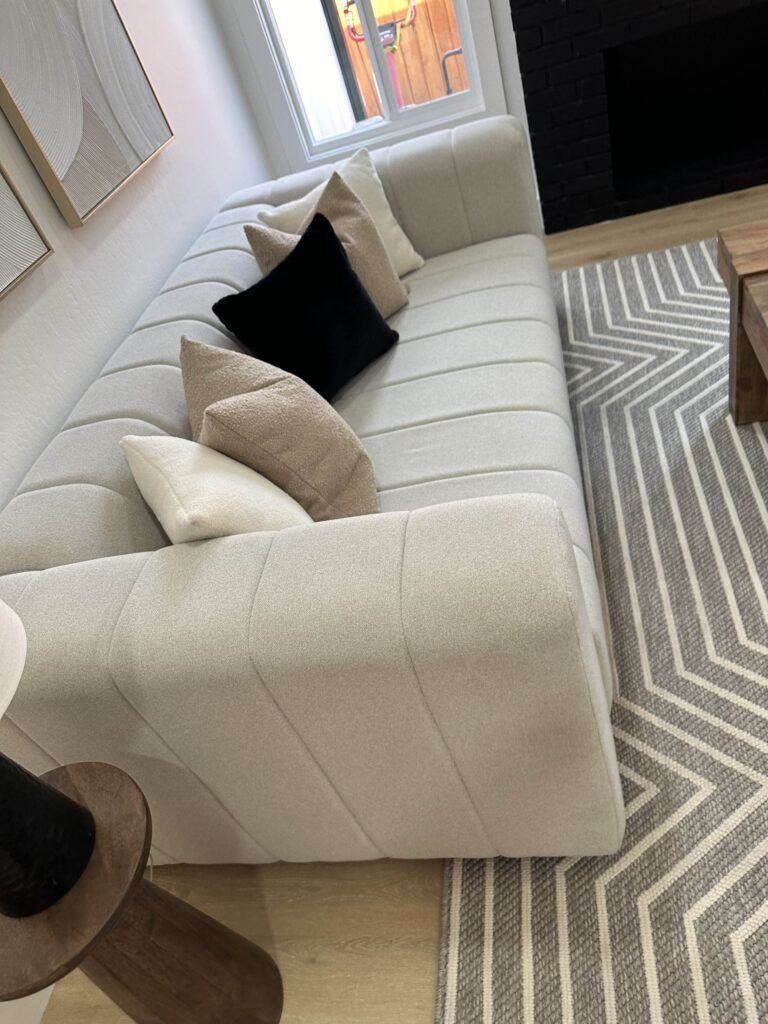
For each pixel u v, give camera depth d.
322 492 1.45
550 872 1.36
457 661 0.95
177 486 1.22
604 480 2.05
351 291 1.88
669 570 1.77
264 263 1.96
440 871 1.42
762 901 1.23
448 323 2.03
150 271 2.23
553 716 1.02
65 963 0.96
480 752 1.09
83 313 1.90
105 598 1.14
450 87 3.17
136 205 2.21
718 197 3.16
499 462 1.55
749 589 1.68
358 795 1.20
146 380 1.64
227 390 1.47
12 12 1.71
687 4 2.73
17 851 0.97
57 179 1.80
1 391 1.61
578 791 1.15
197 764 1.19
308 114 3.29
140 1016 1.19
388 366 1.96
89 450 1.48
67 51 1.89
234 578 1.09
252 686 1.03
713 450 2.04
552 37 2.84
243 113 3.12
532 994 1.23
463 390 1.78
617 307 2.70
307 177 2.43
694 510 1.89
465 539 1.01
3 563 1.28
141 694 1.08
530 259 2.22
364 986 1.31
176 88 2.56
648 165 3.29
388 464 1.65
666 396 2.26
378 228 2.22
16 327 1.67
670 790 1.40
